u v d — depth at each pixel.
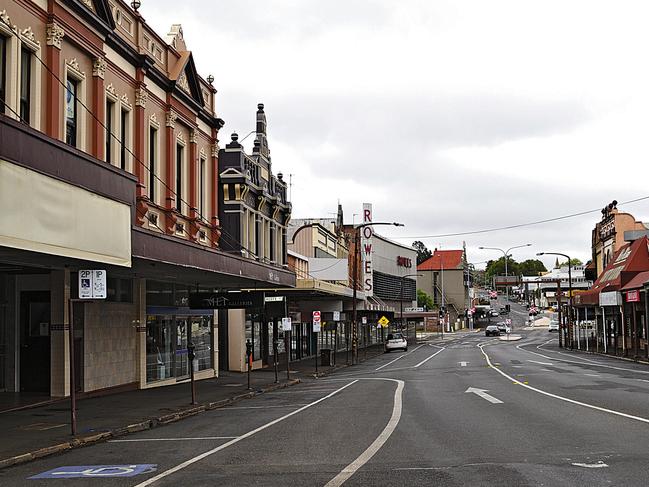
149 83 26.17
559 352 58.78
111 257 15.83
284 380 31.73
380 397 22.52
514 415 16.14
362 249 77.69
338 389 27.16
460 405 18.94
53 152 13.73
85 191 14.81
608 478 8.97
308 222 59.31
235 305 27.83
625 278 50.28
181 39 30.14
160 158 27.08
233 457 11.62
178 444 13.50
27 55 19.00
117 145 23.62
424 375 33.66
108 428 15.38
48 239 13.44
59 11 19.95
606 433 12.88
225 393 24.61
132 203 17.08
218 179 35.47
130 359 25.17
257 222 38.81
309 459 11.18
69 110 20.86
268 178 41.34
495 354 55.31
